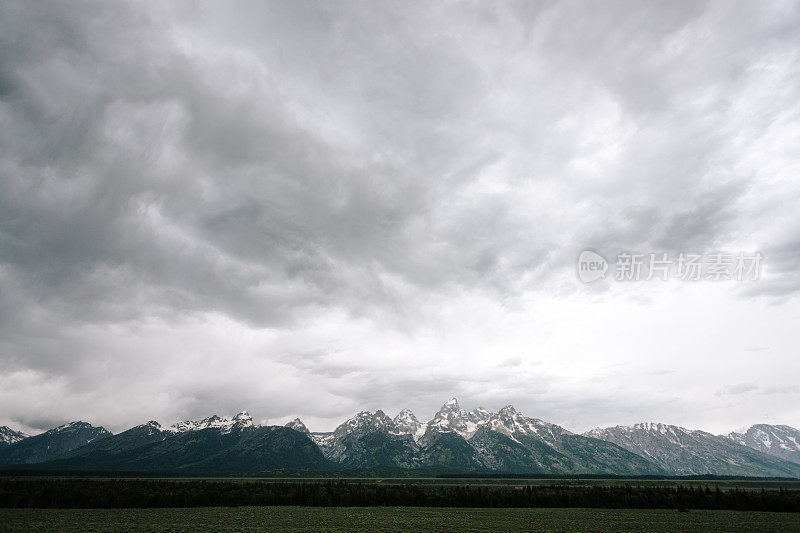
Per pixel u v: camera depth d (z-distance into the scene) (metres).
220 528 90.94
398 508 152.88
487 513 134.88
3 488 145.12
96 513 116.75
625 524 105.06
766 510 142.62
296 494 169.88
